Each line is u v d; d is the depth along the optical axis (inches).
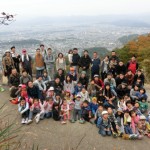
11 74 430.3
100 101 398.3
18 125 338.3
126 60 1049.5
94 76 430.3
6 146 132.3
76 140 322.3
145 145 325.4
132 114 353.4
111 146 315.6
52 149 297.3
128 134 337.4
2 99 421.1
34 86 396.8
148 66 701.3
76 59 468.1
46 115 373.1
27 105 361.7
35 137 315.9
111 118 345.7
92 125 362.6
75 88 423.5
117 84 440.5
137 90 417.7
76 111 375.9
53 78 468.1
